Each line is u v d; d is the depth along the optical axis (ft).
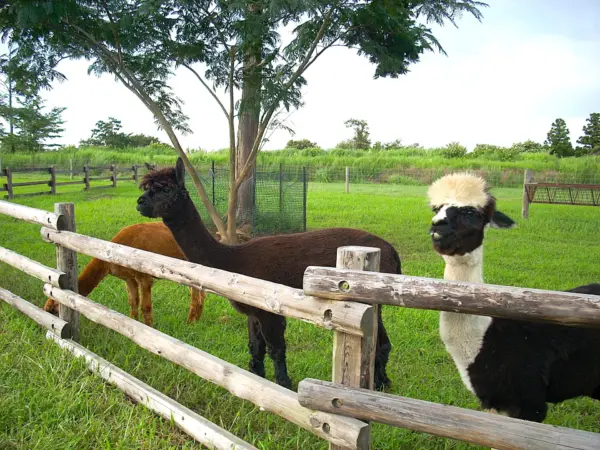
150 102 27.84
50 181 58.65
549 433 5.39
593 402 12.32
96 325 16.01
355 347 6.86
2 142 124.88
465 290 5.89
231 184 29.55
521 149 136.26
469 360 8.14
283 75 26.66
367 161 94.32
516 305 5.56
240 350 15.15
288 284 12.82
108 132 172.14
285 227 36.63
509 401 8.18
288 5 21.63
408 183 84.12
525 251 29.76
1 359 12.60
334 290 6.90
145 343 11.21
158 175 12.90
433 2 23.88
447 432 6.05
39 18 22.17
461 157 103.04
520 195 62.49
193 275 9.82
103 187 68.44
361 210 47.14
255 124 35.24
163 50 27.04
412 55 27.66
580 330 8.20
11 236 31.48
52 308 15.81
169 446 9.45
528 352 8.01
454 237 7.61
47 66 27.48
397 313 18.34
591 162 83.71
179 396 11.72
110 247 12.39
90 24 25.88
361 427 6.68
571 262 26.99
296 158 99.04
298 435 9.62
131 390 11.23
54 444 9.27
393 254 13.35
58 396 10.85
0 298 17.71
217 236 34.14
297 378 13.23
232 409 11.23
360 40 26.89
